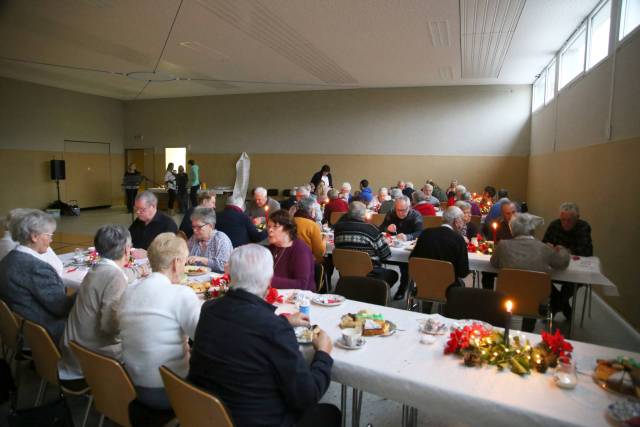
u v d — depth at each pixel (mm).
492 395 1462
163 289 1771
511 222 3332
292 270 2881
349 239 3740
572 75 6730
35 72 10062
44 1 5605
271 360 1421
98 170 13500
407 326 2078
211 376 1455
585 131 5789
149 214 3826
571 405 1404
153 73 9898
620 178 4426
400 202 4844
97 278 2047
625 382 1462
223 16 5992
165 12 5887
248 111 12758
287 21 6109
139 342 1731
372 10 5629
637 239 3947
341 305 2365
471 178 10820
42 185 11852
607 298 4727
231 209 4246
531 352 1669
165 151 13914
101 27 6574
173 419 1765
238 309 1470
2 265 2342
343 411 2000
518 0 5262
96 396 1806
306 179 12320
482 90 10594
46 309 2363
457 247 3363
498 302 2420
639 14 4223
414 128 11172
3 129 10852
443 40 6898
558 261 3184
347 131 11781
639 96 3982
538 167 9211
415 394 1562
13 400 2193
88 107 13055
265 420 1446
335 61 8375
